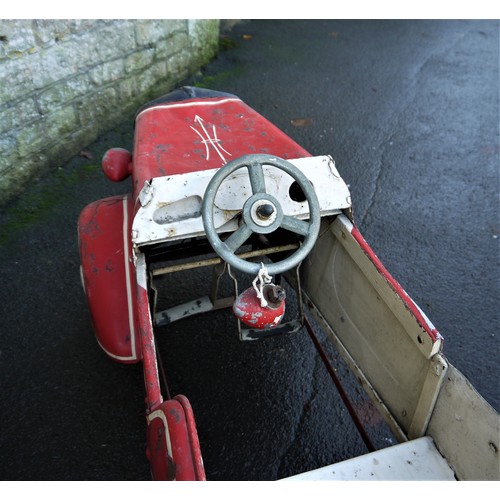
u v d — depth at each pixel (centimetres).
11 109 365
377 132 497
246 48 644
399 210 404
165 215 207
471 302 332
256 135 247
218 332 304
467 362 296
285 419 266
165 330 304
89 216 253
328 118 515
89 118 439
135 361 235
